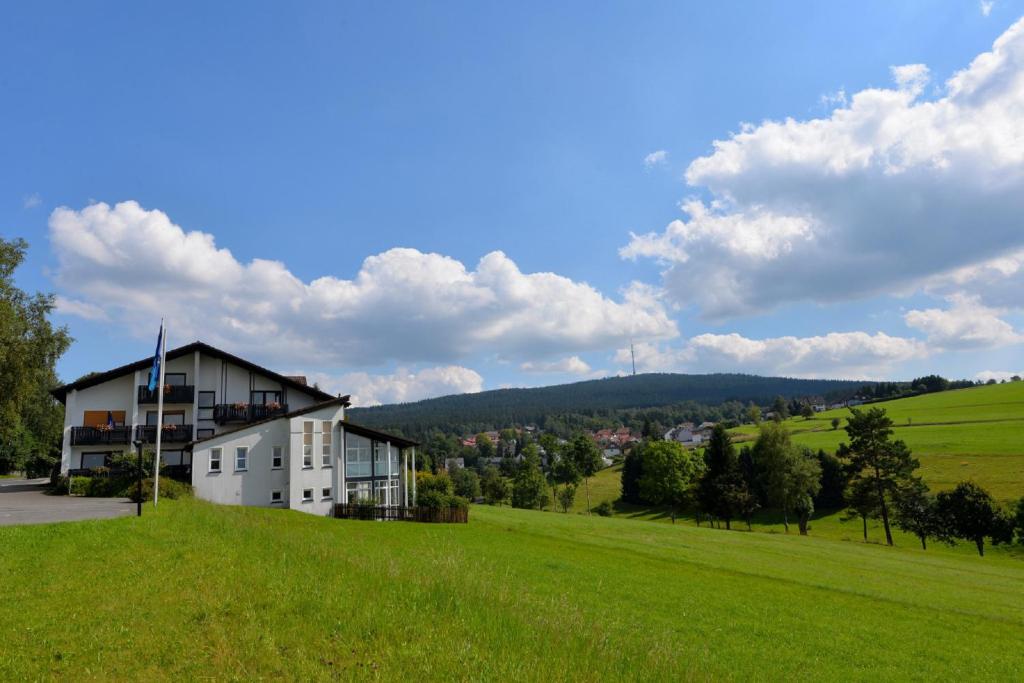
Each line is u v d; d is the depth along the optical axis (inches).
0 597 419.8
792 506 2935.5
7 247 1585.9
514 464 5423.2
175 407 1755.7
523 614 483.5
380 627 410.9
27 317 1620.3
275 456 1588.3
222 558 570.6
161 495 1244.5
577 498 4810.5
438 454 7411.4
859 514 2642.7
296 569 555.2
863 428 2598.4
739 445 5236.2
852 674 631.8
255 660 341.1
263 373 1828.2
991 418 4810.5
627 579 982.4
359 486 1694.1
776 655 665.6
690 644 663.8
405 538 1170.6
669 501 3614.7
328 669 338.0
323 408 1628.9
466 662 360.2
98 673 312.7
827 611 914.1
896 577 1339.8
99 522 729.6
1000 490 2997.0
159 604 421.1
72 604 411.8
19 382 1588.3
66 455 1620.3
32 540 599.2
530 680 344.8
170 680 311.4
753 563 1342.3
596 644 439.2
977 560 1991.9
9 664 313.9
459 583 564.1
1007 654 765.9
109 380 1718.8
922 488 2512.3
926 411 5807.1
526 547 1219.9
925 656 723.4
